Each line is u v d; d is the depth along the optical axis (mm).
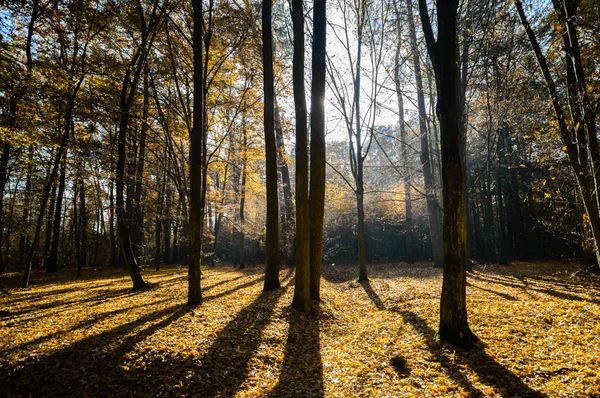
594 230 7820
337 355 6430
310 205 10305
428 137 22688
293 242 23875
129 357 5836
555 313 7445
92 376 5426
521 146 21062
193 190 9883
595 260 15078
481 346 5992
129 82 15141
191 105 18297
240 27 14352
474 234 32969
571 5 7797
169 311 9133
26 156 14930
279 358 6336
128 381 5273
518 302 8750
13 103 10945
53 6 13773
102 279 19406
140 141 17031
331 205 28750
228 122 17938
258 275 18344
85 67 14086
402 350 6234
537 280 13023
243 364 5934
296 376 5652
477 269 18438
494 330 6719
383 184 35500
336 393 4914
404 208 28703
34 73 10953
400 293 11469
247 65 16562
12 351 6309
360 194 16281
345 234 29953
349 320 9188
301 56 9586
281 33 17141
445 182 6305
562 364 5027
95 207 29719
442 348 5996
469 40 14227
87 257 37938
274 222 11797
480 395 4406
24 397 5121
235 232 29328
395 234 30375
